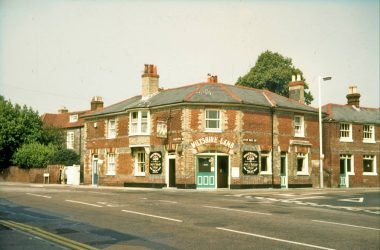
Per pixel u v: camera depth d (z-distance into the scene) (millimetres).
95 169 43188
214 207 17922
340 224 13492
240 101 35062
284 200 22906
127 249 9344
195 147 34562
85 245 9695
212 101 34781
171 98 36719
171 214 15211
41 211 15961
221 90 36969
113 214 15078
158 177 36250
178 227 12289
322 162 38656
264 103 37188
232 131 35156
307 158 39625
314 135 40625
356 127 43625
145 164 37406
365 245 10062
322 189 35312
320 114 37594
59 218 14047
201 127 34812
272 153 36875
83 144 52438
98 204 18547
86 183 43500
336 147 41688
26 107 54562
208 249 9406
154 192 29094
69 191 28609
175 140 35125
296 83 43688
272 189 34719
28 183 47094
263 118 36781
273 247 9664
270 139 36906
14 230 11594
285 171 37906
